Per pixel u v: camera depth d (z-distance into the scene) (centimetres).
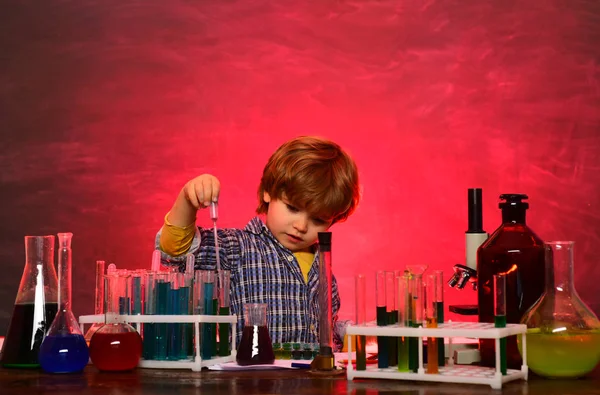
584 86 428
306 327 206
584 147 426
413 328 121
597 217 425
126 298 143
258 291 204
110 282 138
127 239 434
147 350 142
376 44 434
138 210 435
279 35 437
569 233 425
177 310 142
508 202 140
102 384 121
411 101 432
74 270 433
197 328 138
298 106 436
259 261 206
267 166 199
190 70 438
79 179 437
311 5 436
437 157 430
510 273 135
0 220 436
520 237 137
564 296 126
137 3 440
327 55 435
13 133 440
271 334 203
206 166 435
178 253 181
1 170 438
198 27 438
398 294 126
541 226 426
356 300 130
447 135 430
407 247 429
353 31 435
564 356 122
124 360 135
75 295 431
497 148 428
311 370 132
